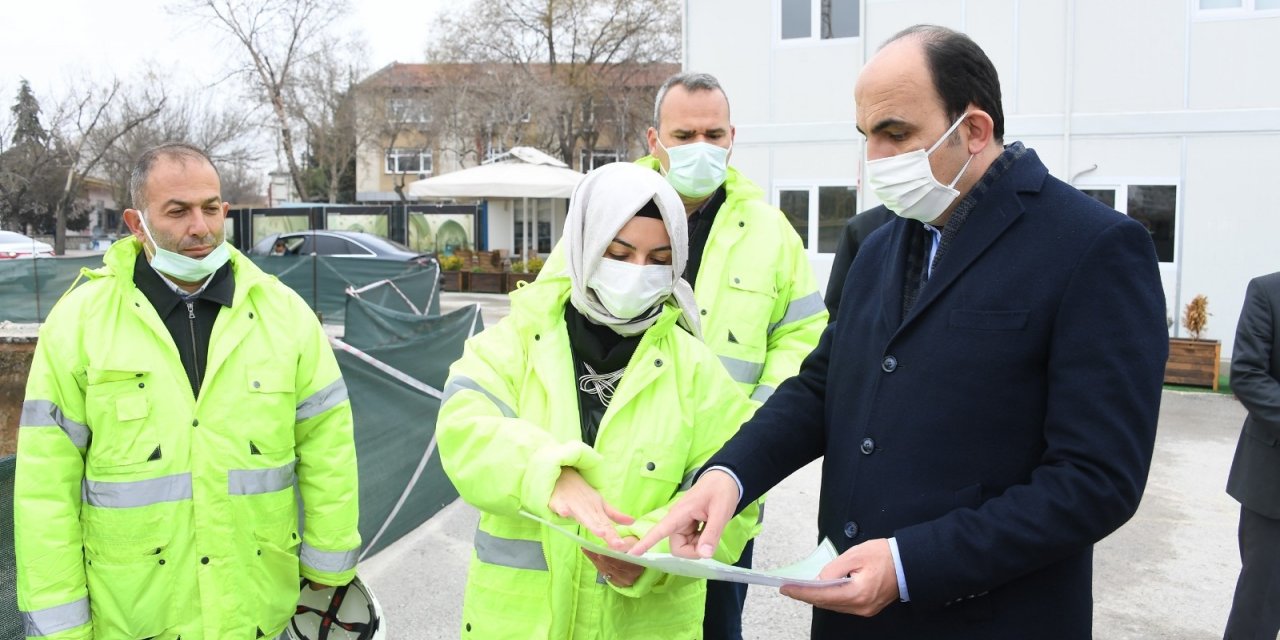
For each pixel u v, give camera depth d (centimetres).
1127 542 511
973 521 164
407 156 4488
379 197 4619
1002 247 176
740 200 310
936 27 184
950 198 181
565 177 1859
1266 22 1038
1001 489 173
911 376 181
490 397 202
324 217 2284
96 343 229
